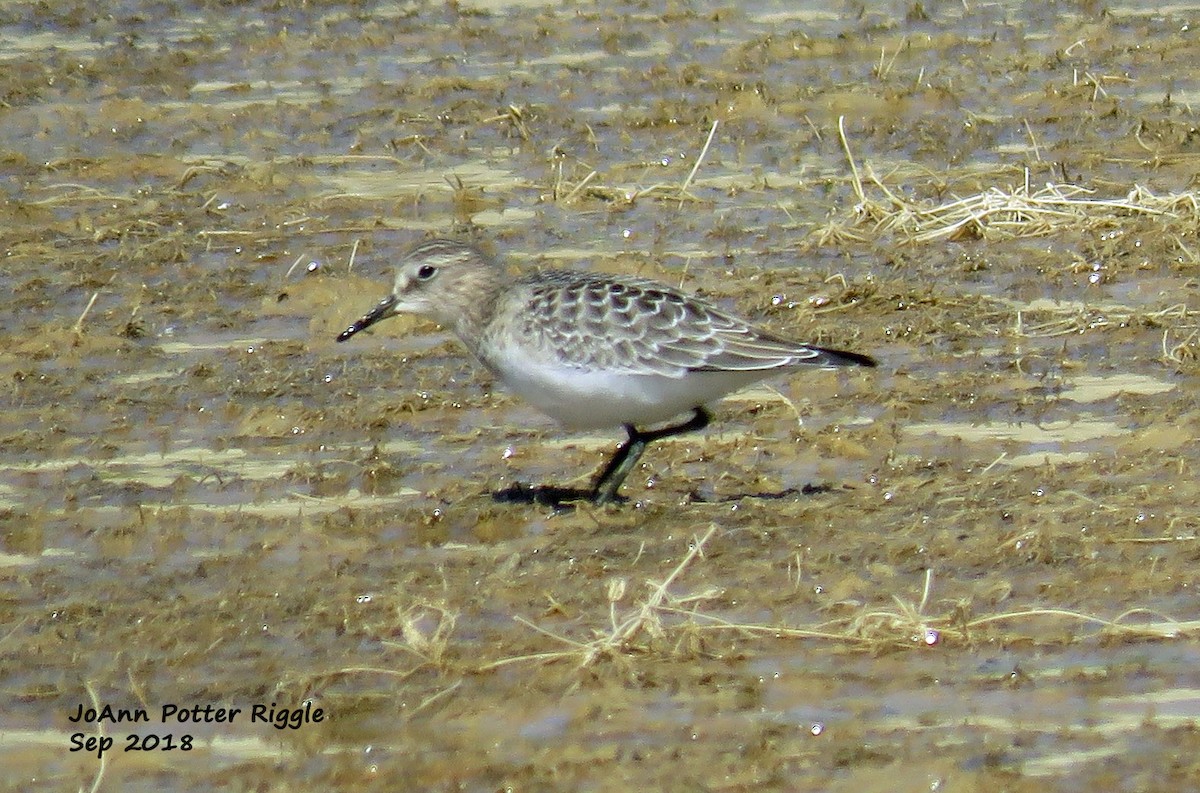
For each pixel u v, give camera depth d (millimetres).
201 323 16906
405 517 13117
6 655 11352
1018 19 25391
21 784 10070
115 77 23672
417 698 10742
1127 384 15180
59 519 13234
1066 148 20688
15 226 19281
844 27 25188
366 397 15344
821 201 19578
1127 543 12367
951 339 16188
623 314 12969
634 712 10539
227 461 14242
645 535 12781
